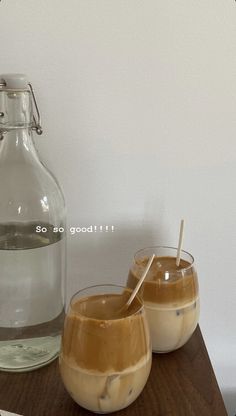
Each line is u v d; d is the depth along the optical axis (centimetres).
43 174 65
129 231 76
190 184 74
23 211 65
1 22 65
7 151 64
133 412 56
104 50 67
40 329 67
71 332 53
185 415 56
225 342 84
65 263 70
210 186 75
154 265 65
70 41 67
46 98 69
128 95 69
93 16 66
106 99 69
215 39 68
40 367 63
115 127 71
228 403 87
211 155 73
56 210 66
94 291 59
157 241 77
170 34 68
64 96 69
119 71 68
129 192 74
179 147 72
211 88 70
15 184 64
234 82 70
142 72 69
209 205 76
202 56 69
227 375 85
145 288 62
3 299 66
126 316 54
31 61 67
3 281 65
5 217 64
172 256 68
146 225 76
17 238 65
